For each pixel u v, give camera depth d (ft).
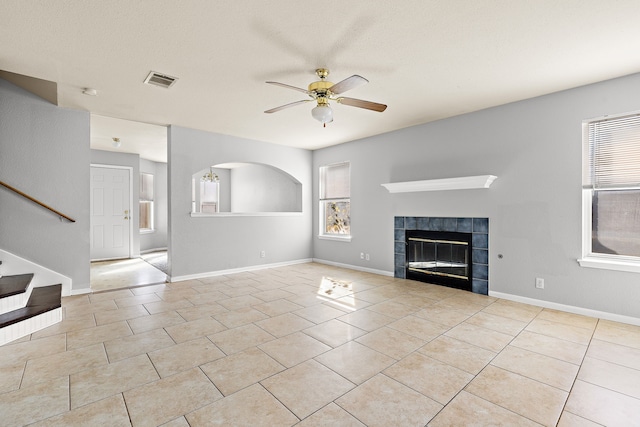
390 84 10.84
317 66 9.46
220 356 8.04
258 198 27.20
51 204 12.95
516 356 8.05
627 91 10.10
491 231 13.28
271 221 20.04
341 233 20.59
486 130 13.33
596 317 10.73
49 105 12.87
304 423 5.57
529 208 12.20
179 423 5.56
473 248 13.88
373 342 8.87
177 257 16.19
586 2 6.56
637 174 10.12
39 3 6.49
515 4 6.64
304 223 21.80
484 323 10.29
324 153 21.16
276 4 6.61
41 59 8.95
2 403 6.06
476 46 8.36
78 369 7.36
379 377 7.07
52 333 9.42
